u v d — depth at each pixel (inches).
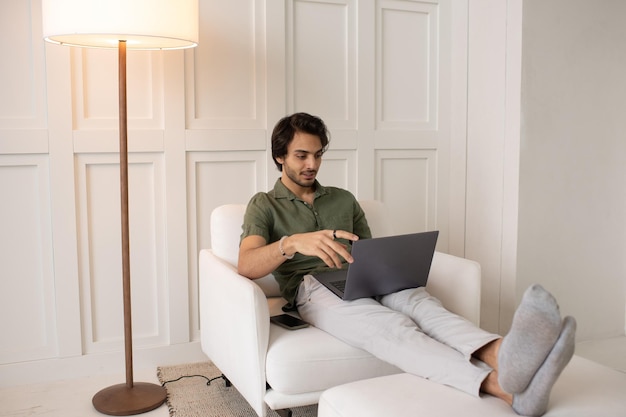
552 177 119.6
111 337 110.3
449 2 131.3
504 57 118.9
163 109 110.0
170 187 111.4
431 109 132.3
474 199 128.0
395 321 75.7
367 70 125.1
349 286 79.3
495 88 121.4
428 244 81.7
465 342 69.9
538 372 59.0
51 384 105.0
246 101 116.1
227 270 86.7
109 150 106.9
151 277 112.3
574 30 118.6
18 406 96.2
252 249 85.8
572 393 64.2
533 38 115.4
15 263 103.6
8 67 100.6
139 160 109.3
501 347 60.8
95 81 105.8
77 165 105.3
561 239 121.7
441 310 78.0
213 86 113.5
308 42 120.1
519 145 116.3
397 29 127.7
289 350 76.3
